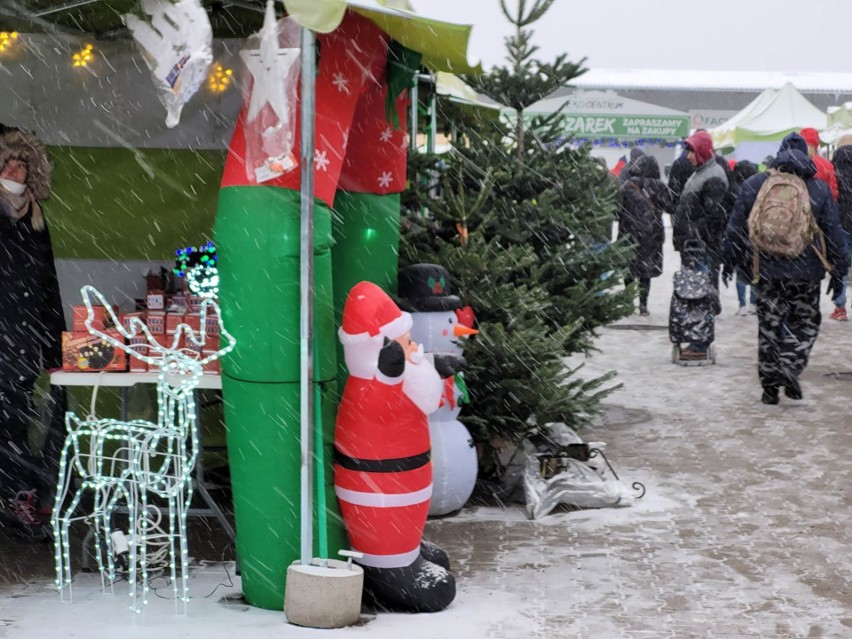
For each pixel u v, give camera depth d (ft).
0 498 21.27
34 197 21.11
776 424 32.30
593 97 76.07
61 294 23.75
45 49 22.84
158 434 17.13
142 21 15.29
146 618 16.69
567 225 27.35
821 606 17.97
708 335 41.96
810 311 34.40
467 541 21.53
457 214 25.14
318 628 16.28
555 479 23.70
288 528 17.16
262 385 16.88
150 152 23.41
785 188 32.86
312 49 16.05
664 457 28.50
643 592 18.57
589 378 39.73
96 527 17.93
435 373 17.58
